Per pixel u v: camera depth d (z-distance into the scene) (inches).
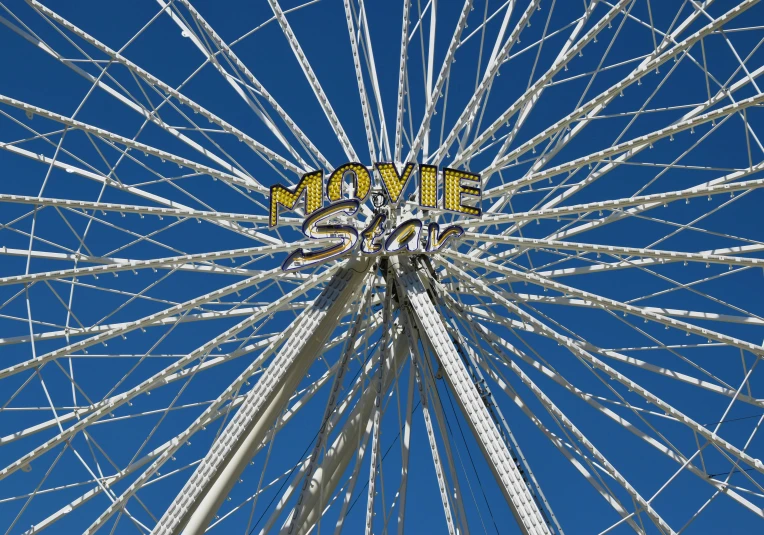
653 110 1087.6
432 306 1058.1
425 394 1082.7
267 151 1093.8
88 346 1058.7
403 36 1109.7
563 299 1194.6
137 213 1065.5
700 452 1060.5
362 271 1060.5
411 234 1062.4
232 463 1005.2
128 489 1027.3
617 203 1037.2
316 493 1110.4
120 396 1053.8
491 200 1246.3
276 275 1062.4
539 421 1140.5
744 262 1039.6
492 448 986.7
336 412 1171.9
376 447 1060.5
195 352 1062.4
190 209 1076.5
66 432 1039.0
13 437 1107.9
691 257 1045.8
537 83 1047.6
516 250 1194.0
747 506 1077.1
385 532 1080.2
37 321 1104.2
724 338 1050.7
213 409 1043.9
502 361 1151.0
